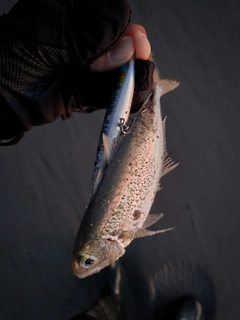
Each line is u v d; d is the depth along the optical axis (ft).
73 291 1.46
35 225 1.46
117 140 0.71
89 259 0.72
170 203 1.51
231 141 1.56
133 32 0.72
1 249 1.43
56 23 0.67
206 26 1.64
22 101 0.75
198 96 1.58
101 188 0.70
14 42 0.67
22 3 0.69
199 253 1.50
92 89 0.79
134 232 0.74
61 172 1.50
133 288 1.49
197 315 1.43
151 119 0.76
